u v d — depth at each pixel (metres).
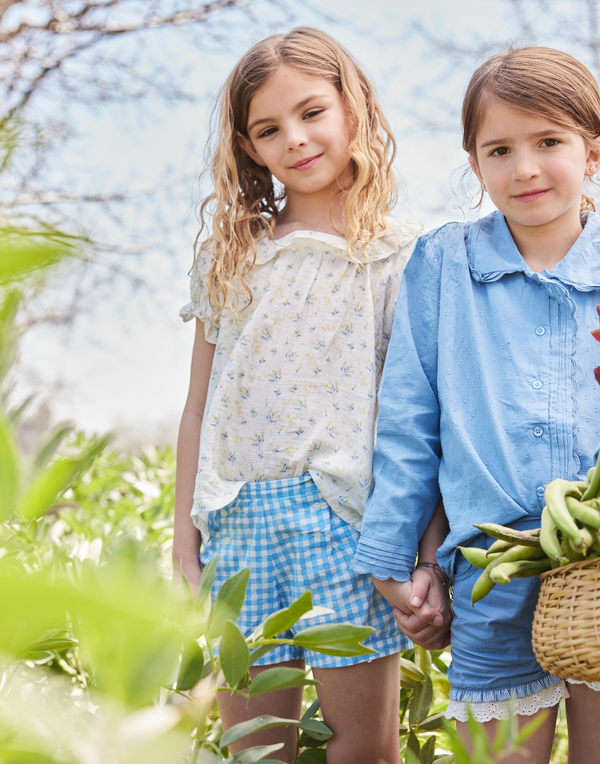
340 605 1.30
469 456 1.16
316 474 1.34
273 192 1.64
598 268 1.20
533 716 1.10
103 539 1.65
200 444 1.41
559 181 1.16
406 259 1.46
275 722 0.73
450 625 1.23
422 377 1.29
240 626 1.32
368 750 1.28
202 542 1.48
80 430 2.30
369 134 1.54
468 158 1.34
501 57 1.24
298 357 1.40
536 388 1.15
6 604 0.23
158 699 0.79
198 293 1.54
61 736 0.39
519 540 0.93
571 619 0.82
